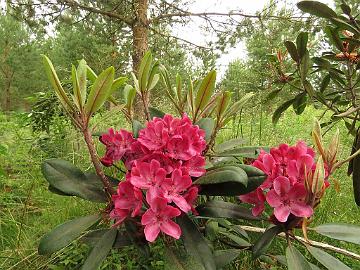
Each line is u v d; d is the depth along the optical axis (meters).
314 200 1.36
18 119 4.86
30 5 7.30
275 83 2.75
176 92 2.03
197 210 1.57
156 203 1.33
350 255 1.86
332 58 2.45
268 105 3.64
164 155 1.42
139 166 1.37
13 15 7.50
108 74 1.39
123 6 7.41
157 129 1.48
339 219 2.68
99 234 1.89
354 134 2.70
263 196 1.45
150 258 2.17
